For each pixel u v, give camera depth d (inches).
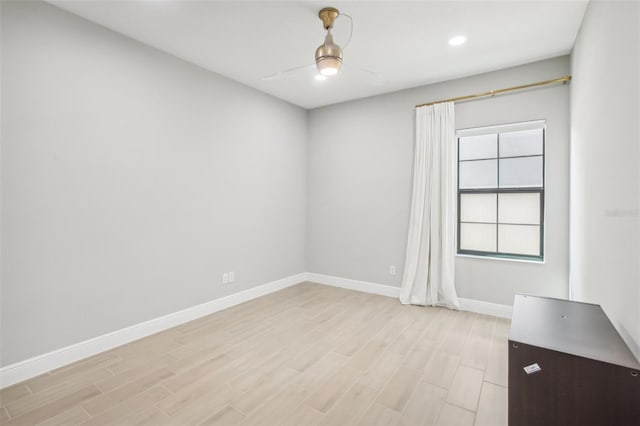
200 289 136.6
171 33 108.5
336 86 157.2
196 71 133.3
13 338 86.7
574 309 69.1
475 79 141.7
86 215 100.9
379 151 169.3
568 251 123.3
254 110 160.7
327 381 87.7
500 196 141.2
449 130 145.2
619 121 59.1
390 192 166.2
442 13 95.5
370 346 108.9
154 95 118.7
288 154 182.7
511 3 90.0
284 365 96.3
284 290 177.2
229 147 148.3
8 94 85.1
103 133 104.5
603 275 71.0
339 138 183.3
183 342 111.7
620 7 58.7
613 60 62.9
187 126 130.3
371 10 94.1
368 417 73.2
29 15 88.4
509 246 139.6
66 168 96.3
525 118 130.8
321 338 115.2
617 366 44.8
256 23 101.7
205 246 138.3
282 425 70.5
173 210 125.8
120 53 108.4
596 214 77.4
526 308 70.1
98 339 103.6
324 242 190.5
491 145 143.0
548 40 111.3
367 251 174.6
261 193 165.9
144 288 116.7
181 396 80.7
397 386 85.5
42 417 72.9
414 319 133.5
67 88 96.1
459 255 146.3
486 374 91.4
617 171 60.4
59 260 95.2
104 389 83.7
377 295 167.8
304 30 105.9
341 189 183.2
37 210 90.7
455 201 146.7
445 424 71.1
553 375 48.8
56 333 94.7
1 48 84.0
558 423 48.5
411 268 154.6
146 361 98.3
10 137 85.7
